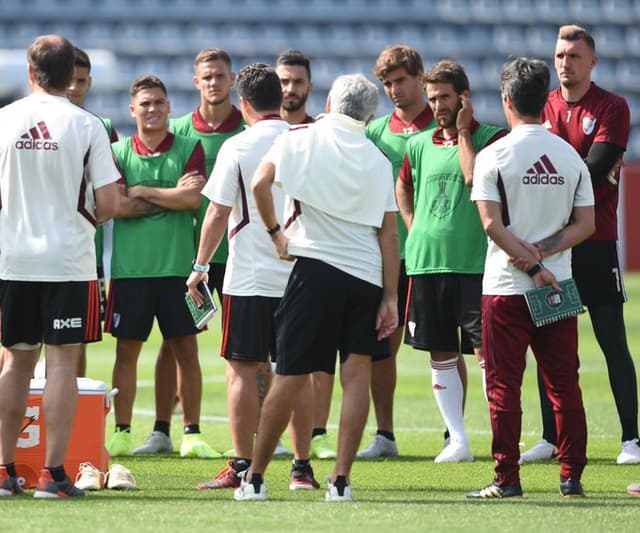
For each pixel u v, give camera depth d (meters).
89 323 21.22
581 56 28.38
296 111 30.45
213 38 140.50
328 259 20.56
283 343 20.67
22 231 20.86
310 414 23.52
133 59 138.00
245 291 23.70
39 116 20.91
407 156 29.09
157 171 30.05
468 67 143.12
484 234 28.11
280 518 18.66
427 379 49.44
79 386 23.31
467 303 28.02
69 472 23.11
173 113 137.00
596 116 28.44
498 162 21.59
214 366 53.66
